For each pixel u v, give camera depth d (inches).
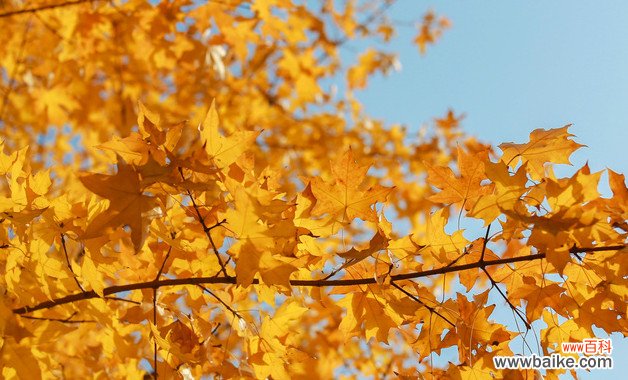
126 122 113.0
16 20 101.7
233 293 66.7
